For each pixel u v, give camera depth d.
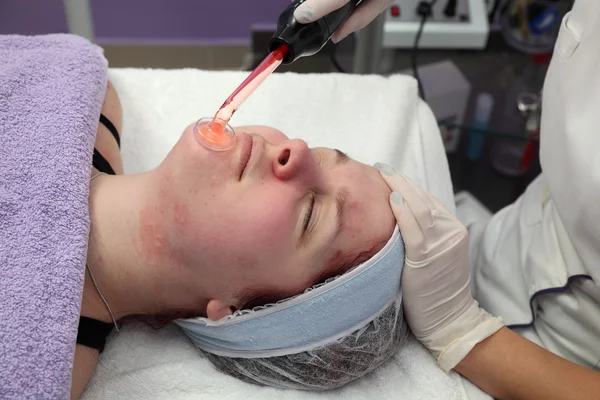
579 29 0.91
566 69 0.91
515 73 1.64
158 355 0.90
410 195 0.89
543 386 0.88
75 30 1.50
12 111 0.86
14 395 0.67
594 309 0.93
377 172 0.93
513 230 1.13
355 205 0.85
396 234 0.87
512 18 1.69
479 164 1.82
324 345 0.85
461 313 0.94
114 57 2.24
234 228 0.78
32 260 0.73
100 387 0.85
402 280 0.89
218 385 0.89
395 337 0.92
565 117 0.88
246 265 0.79
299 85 1.27
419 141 1.24
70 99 0.89
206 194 0.78
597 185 0.80
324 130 1.22
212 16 2.18
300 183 0.81
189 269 0.81
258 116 1.21
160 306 0.88
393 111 1.25
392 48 1.67
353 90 1.28
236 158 0.79
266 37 2.24
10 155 0.80
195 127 0.81
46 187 0.78
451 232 0.90
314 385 0.89
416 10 1.63
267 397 0.89
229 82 1.25
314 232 0.82
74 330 0.72
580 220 0.85
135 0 2.09
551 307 1.00
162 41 2.23
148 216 0.82
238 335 0.84
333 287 0.82
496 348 0.91
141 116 1.17
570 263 0.93
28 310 0.71
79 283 0.74
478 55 1.69
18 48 1.01
